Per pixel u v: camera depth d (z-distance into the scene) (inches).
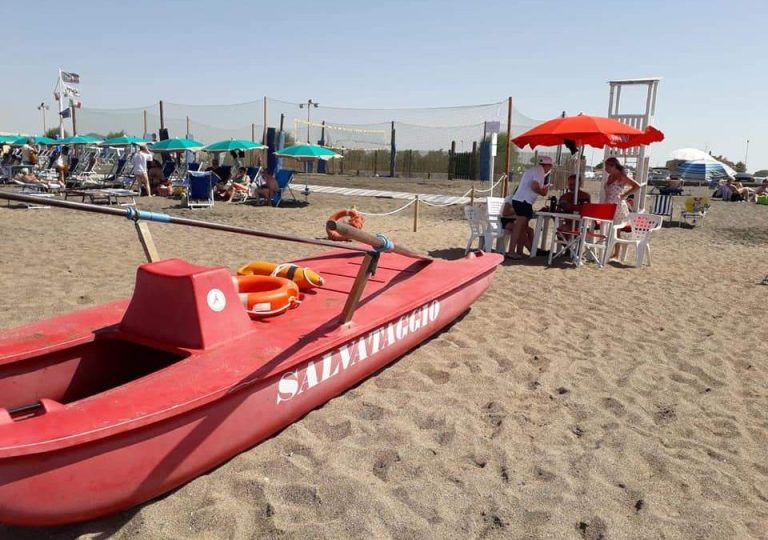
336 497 115.0
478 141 1230.9
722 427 152.3
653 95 377.4
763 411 162.1
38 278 274.5
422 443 137.0
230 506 111.0
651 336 222.5
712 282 321.1
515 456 134.0
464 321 232.7
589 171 1496.1
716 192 1090.7
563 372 184.2
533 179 362.9
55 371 131.0
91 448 94.7
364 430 141.8
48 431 91.6
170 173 844.0
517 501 116.8
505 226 375.2
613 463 132.1
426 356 193.2
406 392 163.8
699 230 575.8
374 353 160.9
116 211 115.8
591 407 159.8
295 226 505.7
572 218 350.6
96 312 148.5
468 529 108.4
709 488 124.0
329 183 1041.5
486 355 196.2
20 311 223.6
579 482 124.1
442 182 1127.0
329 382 144.1
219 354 124.3
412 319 178.4
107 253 342.0
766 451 140.6
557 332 223.1
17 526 99.0
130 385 108.7
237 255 354.6
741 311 260.7
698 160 1161.4
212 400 109.4
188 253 355.3
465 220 571.5
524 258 375.6
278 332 140.6
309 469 124.8
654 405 164.4
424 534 106.4
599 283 310.0
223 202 676.7
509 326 228.5
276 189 657.0
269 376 121.0
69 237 392.2
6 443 87.3
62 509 94.3
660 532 109.0
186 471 110.1
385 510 111.8
